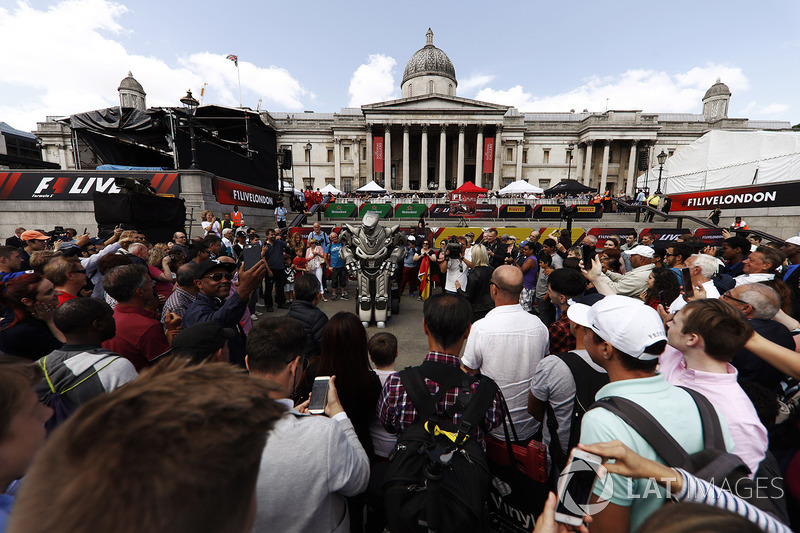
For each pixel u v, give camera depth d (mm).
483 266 5133
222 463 536
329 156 56531
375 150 51344
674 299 3232
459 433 1563
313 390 1672
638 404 1263
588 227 20016
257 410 642
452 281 6266
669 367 1969
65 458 461
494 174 51500
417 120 50438
